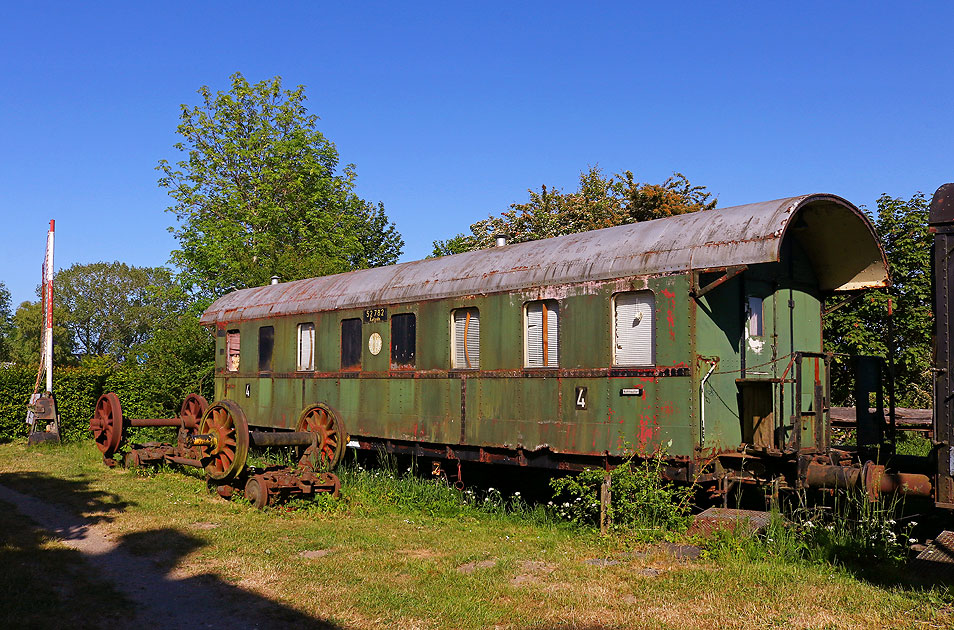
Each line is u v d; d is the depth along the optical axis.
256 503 10.17
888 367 9.41
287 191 29.98
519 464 10.11
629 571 6.91
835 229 9.42
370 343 12.59
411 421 11.68
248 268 27.48
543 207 25.84
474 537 8.56
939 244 6.87
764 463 8.59
